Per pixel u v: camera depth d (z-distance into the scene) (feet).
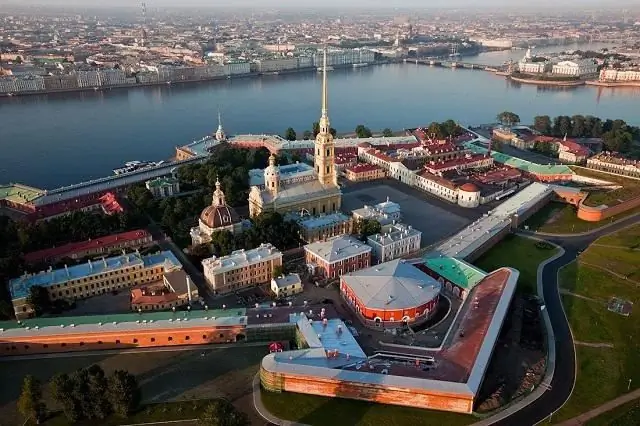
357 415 529.45
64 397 509.35
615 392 568.82
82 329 627.87
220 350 635.66
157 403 545.03
